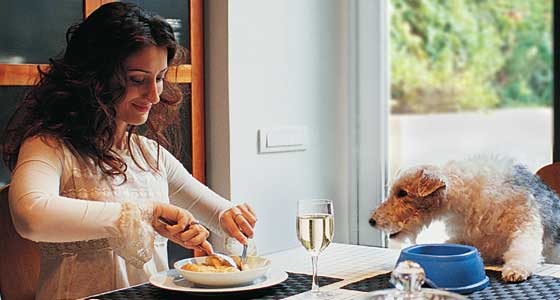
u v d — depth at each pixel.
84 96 1.82
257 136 2.87
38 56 2.36
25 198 1.61
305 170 3.07
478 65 9.21
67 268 1.80
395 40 8.87
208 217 2.01
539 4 9.12
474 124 9.53
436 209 1.87
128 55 1.78
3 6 2.27
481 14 9.09
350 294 1.49
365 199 3.24
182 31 2.76
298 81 3.02
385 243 3.19
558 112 2.87
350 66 3.22
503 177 1.84
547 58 9.25
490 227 1.80
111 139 1.86
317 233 1.47
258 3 2.86
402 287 1.07
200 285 1.55
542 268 1.72
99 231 1.59
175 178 2.05
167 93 2.08
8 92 2.28
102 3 2.51
